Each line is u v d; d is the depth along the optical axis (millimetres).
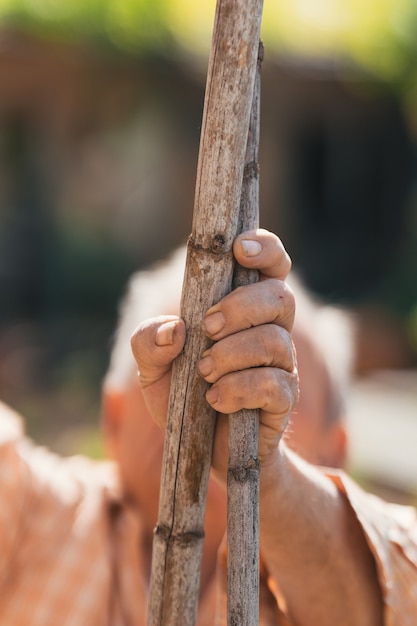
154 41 12359
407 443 8023
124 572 2768
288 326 1741
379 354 13930
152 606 1804
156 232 16766
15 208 16500
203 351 1712
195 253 1688
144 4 12164
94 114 14680
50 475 2945
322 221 19375
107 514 2848
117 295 16438
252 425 1701
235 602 1650
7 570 2758
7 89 13695
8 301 16234
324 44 13469
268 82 13656
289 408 1712
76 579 2746
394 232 19172
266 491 1931
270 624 2234
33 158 16156
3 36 11938
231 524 1677
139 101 14039
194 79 12945
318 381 2723
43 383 12617
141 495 2801
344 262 18969
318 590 2137
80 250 16344
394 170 19297
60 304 16328
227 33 1578
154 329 1737
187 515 1773
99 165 16219
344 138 18797
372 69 13891
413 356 14172
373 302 16703
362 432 8469
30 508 2836
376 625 2172
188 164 16078
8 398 11883
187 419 1737
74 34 12023
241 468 1686
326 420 2771
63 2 11984
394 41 13461
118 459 2840
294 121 17625
